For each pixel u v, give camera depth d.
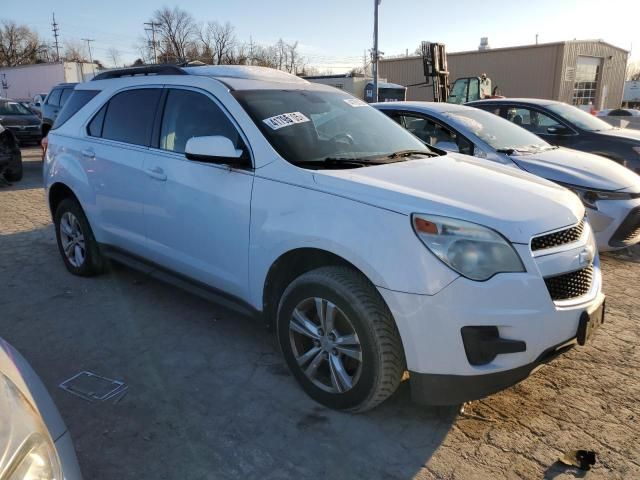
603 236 5.51
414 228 2.59
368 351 2.74
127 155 4.18
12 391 1.78
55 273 5.19
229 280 3.48
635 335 4.02
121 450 2.69
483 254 2.54
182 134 3.83
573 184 5.50
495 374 2.58
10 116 18.06
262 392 3.22
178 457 2.65
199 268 3.68
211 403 3.10
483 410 3.06
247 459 2.65
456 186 2.97
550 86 30.94
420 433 2.86
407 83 35.09
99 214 4.54
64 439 1.90
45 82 36.59
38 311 4.31
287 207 3.04
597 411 3.06
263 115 3.49
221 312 4.34
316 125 3.64
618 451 2.72
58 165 4.93
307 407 3.07
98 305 4.44
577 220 2.91
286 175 3.12
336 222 2.81
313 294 2.94
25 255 5.77
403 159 3.55
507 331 2.55
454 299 2.51
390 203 2.71
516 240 2.59
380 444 2.77
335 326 2.92
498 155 5.87
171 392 3.20
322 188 2.94
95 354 3.65
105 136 4.52
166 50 60.84
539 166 5.66
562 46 30.09
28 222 7.32
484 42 34.25
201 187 3.54
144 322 4.14
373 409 3.05
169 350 3.71
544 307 2.59
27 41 81.50
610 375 3.45
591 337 2.85
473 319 2.51
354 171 3.11
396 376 2.76
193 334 3.96
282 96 3.82
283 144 3.32
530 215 2.73
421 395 2.67
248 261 3.29
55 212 5.19
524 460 2.66
